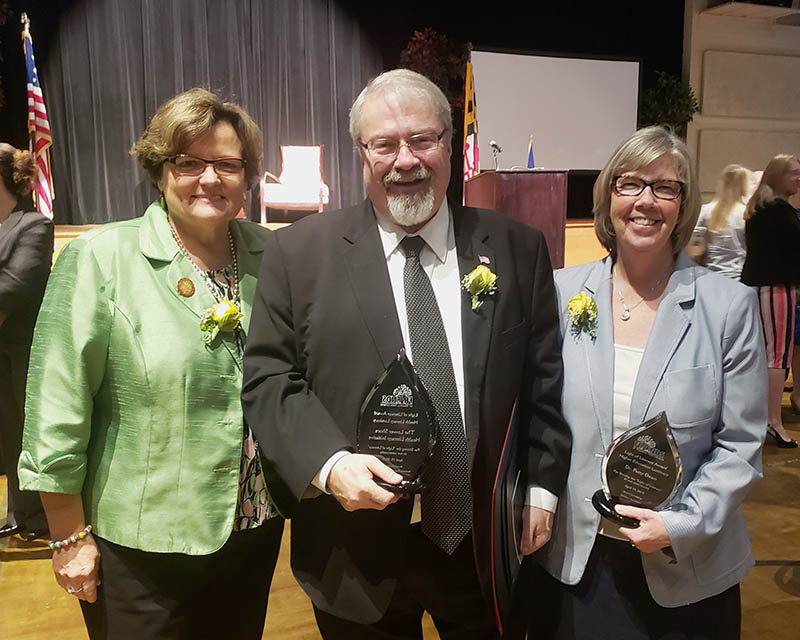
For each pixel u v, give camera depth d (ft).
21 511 8.90
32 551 8.69
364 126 4.33
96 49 19.40
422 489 3.93
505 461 4.32
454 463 4.25
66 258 4.47
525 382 4.62
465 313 4.36
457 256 4.50
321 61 21.94
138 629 4.45
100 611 4.47
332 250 4.44
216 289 4.74
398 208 4.25
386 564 4.26
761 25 25.81
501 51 23.50
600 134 25.20
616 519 4.09
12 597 7.63
